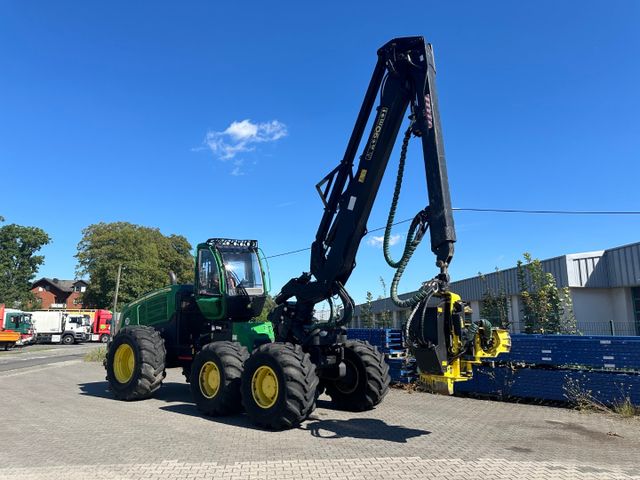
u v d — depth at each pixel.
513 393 10.43
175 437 7.11
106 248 53.41
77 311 52.53
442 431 7.58
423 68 6.94
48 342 49.78
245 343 9.59
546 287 13.30
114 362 10.72
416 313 6.47
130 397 10.30
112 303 52.69
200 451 6.32
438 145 6.64
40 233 69.94
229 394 8.41
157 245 60.69
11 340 37.75
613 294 18.92
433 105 6.83
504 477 5.29
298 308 8.78
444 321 6.41
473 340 6.45
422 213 6.76
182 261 62.78
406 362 12.13
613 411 9.22
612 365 9.57
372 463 5.78
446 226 6.35
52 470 5.50
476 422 8.28
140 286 52.88
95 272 53.44
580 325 18.28
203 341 10.64
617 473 5.48
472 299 24.70
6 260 67.38
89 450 6.37
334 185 8.30
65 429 7.64
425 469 5.56
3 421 8.27
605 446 6.76
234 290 10.12
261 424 7.62
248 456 6.08
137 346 10.34
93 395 11.31
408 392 11.73
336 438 7.05
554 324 13.08
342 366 8.77
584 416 8.91
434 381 6.41
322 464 5.73
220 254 10.21
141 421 8.28
